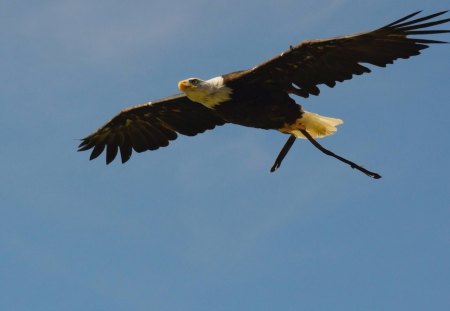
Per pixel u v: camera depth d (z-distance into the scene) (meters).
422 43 17.91
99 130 20.78
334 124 18.91
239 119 18.95
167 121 20.56
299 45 18.09
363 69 18.41
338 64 18.41
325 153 18.56
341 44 18.03
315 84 18.67
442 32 17.69
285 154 19.25
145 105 20.27
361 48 18.12
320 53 18.23
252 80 18.58
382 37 17.88
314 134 19.05
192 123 20.48
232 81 18.58
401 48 18.06
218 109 18.88
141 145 21.02
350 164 18.52
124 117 20.56
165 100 20.12
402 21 17.52
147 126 20.77
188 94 18.67
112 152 21.14
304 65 18.44
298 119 18.91
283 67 18.45
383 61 18.27
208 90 18.61
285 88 18.72
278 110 18.77
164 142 20.86
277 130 19.14
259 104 18.70
